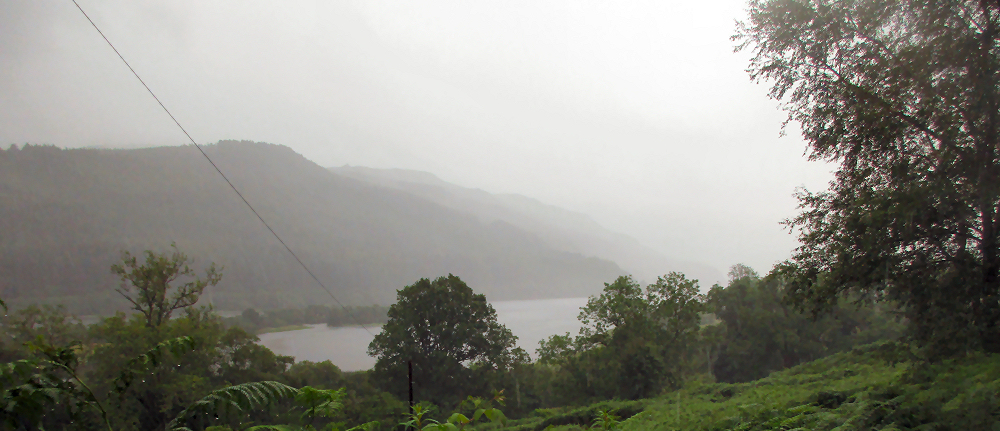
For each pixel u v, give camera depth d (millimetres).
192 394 29891
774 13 11242
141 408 29188
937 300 9703
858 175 10625
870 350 24547
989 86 7902
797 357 46219
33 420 2984
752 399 14797
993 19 7941
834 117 10578
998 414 6367
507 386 43719
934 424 6844
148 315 38469
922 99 9047
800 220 12453
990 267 8883
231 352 39219
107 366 30109
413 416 5625
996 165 8141
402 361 41250
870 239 9961
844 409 9477
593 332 42719
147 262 38344
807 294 12609
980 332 9141
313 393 4953
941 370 9289
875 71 9641
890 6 9289
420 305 44031
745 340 47375
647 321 40188
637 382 38250
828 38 10398
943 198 8719
